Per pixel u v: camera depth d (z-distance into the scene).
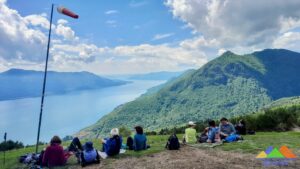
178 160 12.80
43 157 13.17
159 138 26.88
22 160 15.87
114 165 12.76
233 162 11.98
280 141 17.20
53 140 13.34
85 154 13.10
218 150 14.86
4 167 15.09
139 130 16.14
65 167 13.02
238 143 16.75
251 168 11.01
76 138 15.93
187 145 17.06
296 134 21.89
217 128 17.92
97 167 12.62
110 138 14.91
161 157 13.76
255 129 27.91
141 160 13.39
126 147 16.67
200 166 11.51
